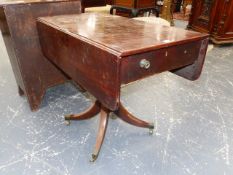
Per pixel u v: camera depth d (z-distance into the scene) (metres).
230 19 2.94
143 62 0.86
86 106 1.73
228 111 1.72
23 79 1.52
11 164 1.19
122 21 1.27
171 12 4.01
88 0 3.10
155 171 1.19
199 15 3.27
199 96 1.92
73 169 1.18
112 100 0.87
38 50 1.53
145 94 1.93
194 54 1.05
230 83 2.16
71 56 1.07
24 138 1.38
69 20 1.26
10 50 1.50
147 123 1.43
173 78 2.22
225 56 2.84
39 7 1.39
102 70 0.87
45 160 1.23
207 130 1.50
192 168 1.21
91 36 0.95
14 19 1.33
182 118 1.62
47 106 1.71
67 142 1.37
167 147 1.35
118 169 1.20
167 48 0.92
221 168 1.22
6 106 1.69
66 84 2.04
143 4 3.36
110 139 1.41
